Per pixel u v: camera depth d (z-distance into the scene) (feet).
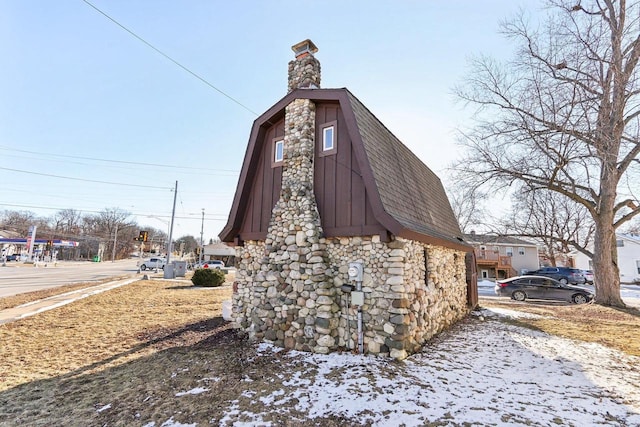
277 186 26.96
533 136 39.93
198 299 46.60
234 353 21.21
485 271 109.81
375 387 15.37
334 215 23.22
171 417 12.97
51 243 154.40
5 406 14.19
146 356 20.80
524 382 16.42
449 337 25.68
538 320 33.63
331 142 24.68
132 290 54.85
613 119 38.42
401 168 29.14
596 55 36.50
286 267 23.80
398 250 20.26
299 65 28.99
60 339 24.77
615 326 30.19
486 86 43.98
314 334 21.52
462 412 13.05
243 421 12.53
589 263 117.60
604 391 15.39
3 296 45.09
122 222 248.11
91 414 13.41
